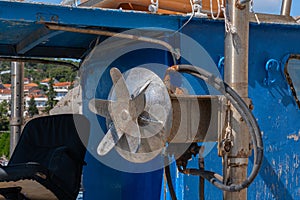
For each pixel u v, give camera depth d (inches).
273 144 173.8
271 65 173.8
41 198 199.5
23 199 195.0
